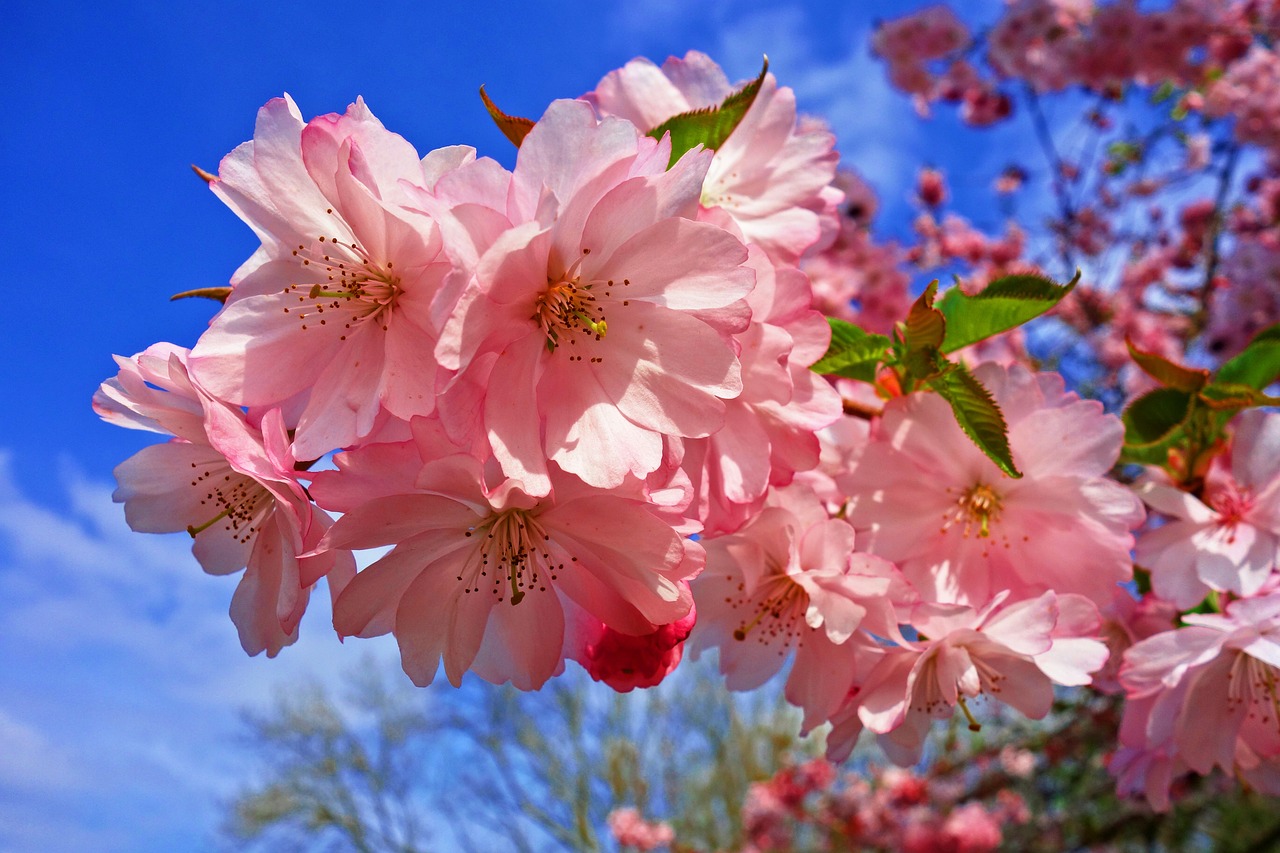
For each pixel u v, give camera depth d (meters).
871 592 0.16
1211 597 0.19
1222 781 0.56
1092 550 0.17
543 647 0.14
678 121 0.15
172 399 0.14
